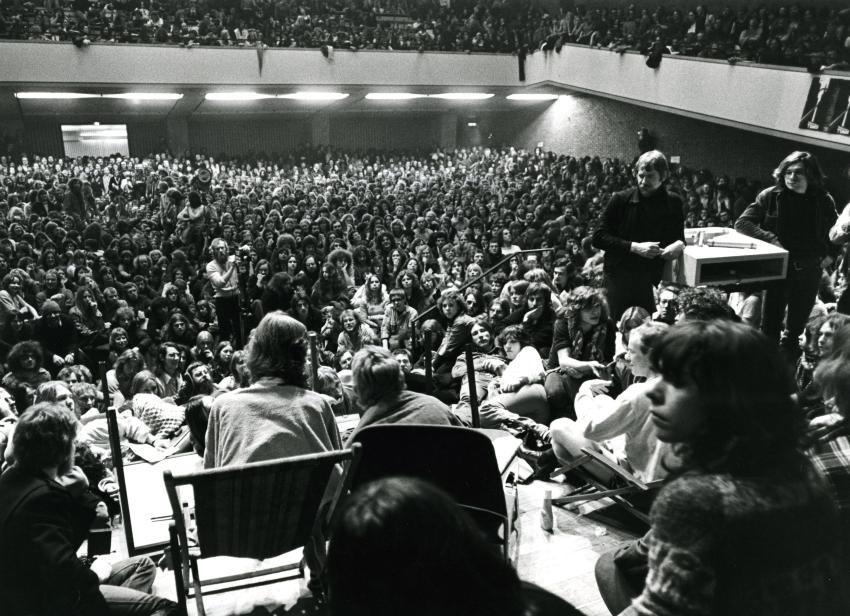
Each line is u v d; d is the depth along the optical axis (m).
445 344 5.53
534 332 5.63
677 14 17.23
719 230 4.21
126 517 2.73
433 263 11.27
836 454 1.43
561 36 20.12
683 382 1.13
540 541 2.91
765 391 1.09
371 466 2.27
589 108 22.55
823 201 4.03
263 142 26.16
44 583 2.05
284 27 20.09
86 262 10.24
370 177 21.66
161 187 16.66
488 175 21.67
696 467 1.11
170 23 19.22
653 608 1.02
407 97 22.75
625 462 2.96
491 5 22.36
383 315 8.70
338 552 0.85
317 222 13.12
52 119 22.98
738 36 15.38
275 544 2.18
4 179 17.62
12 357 5.71
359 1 21.92
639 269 4.02
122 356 6.26
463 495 2.28
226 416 2.43
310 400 2.50
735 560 0.98
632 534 2.92
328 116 26.14
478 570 0.85
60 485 2.20
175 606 2.37
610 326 4.27
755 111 14.41
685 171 17.38
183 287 9.37
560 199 16.69
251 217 14.02
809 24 13.80
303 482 2.02
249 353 2.55
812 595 1.00
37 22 17.66
